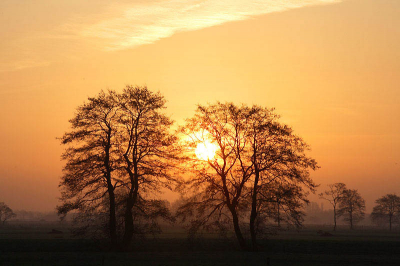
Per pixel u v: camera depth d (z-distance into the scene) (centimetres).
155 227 4812
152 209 4812
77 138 4738
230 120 5172
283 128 5059
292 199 4894
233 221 5150
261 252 5159
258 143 5078
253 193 5025
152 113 4934
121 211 4728
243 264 3938
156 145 4884
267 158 5050
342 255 5188
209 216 5106
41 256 4366
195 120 5175
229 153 5097
